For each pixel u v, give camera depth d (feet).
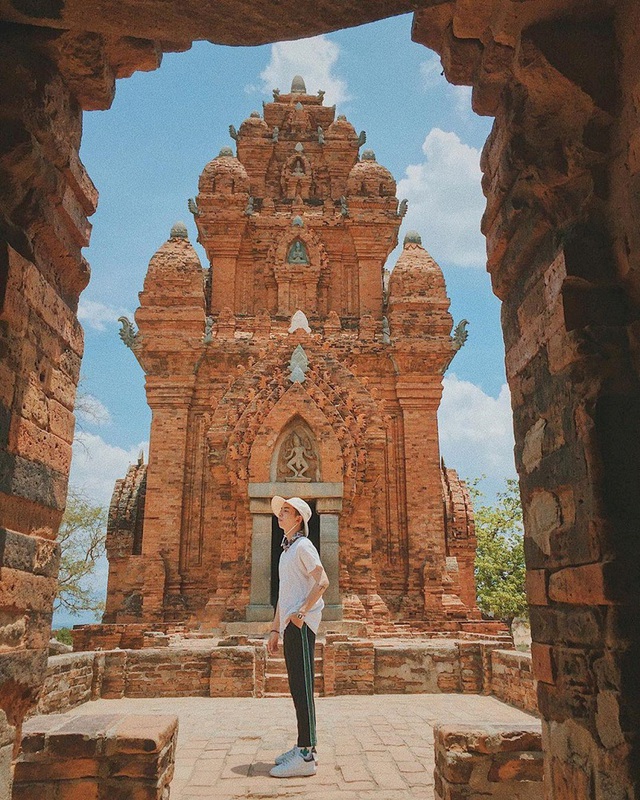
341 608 64.59
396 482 85.46
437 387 87.66
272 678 44.91
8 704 14.78
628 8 13.85
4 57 15.57
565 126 15.06
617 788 11.98
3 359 14.64
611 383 13.51
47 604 16.57
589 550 13.08
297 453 69.10
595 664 12.94
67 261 18.33
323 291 97.40
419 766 24.22
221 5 14.66
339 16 15.07
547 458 15.37
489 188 18.53
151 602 77.46
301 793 20.90
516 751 18.34
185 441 84.48
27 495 15.60
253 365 73.82
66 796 17.52
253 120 106.52
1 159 15.40
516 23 14.99
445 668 45.14
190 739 28.89
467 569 90.74
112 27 15.64
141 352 86.43
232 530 69.36
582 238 14.46
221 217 97.14
